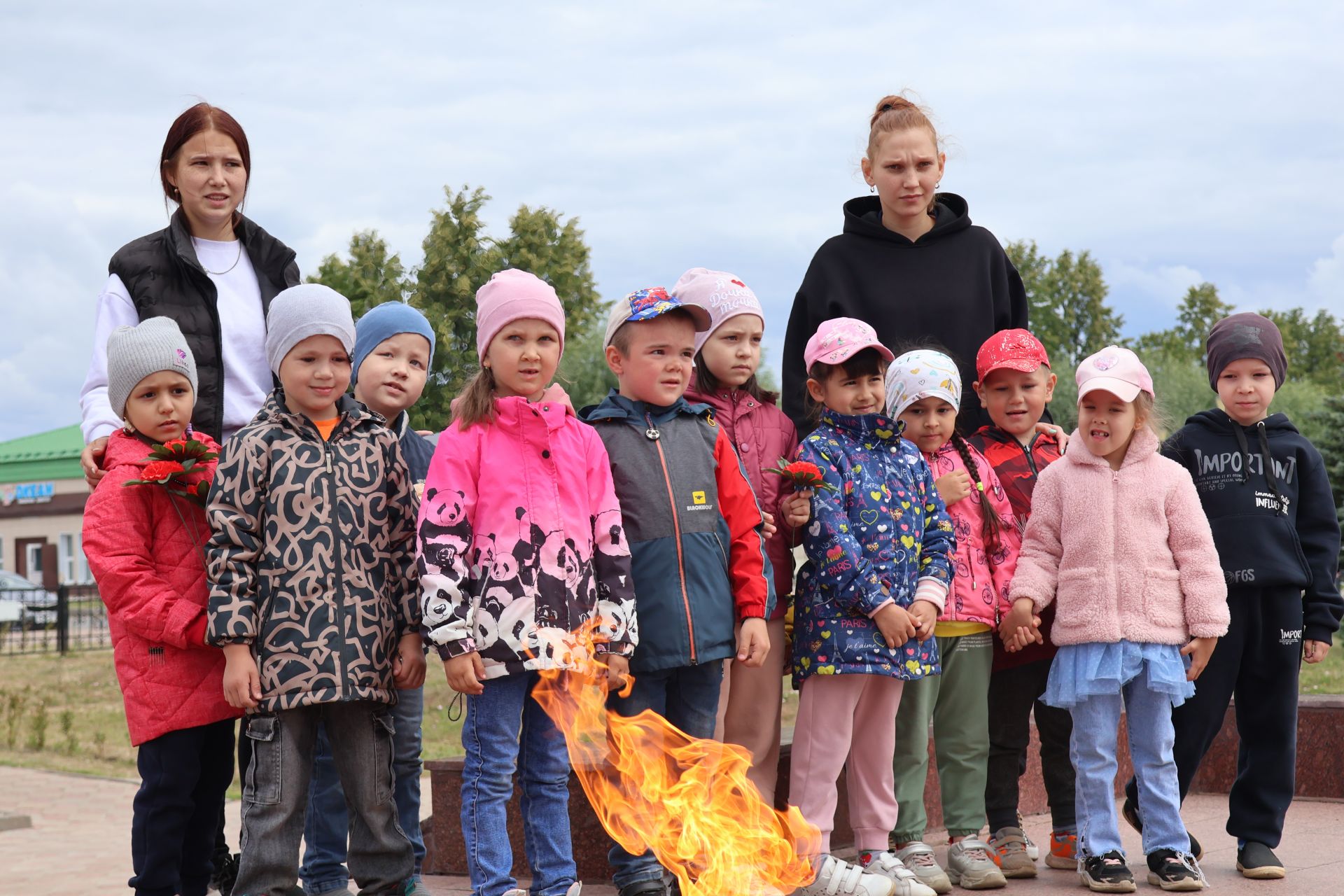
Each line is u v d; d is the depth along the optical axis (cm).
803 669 455
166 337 415
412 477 476
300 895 405
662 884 428
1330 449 1905
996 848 492
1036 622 480
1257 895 444
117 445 412
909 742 475
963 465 504
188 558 399
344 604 382
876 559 453
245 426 398
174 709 386
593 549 417
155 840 384
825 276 565
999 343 526
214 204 457
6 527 5031
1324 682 1280
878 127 556
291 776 375
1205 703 488
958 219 569
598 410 453
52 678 1912
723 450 455
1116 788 657
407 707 438
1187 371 3616
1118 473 480
